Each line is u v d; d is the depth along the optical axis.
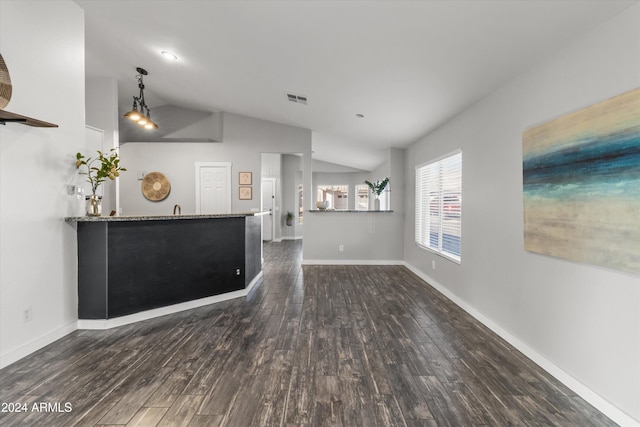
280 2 2.33
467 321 3.21
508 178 2.75
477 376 2.19
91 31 3.67
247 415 1.77
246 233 4.20
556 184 2.14
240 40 3.10
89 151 4.64
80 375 2.17
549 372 2.22
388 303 3.80
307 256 6.27
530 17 1.89
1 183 2.30
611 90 1.76
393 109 4.03
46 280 2.65
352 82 3.48
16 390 1.99
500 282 2.87
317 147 7.95
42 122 2.37
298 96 4.38
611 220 1.74
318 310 3.55
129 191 6.06
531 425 1.70
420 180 5.32
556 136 2.14
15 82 2.41
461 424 1.71
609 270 1.78
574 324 2.03
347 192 10.75
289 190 10.80
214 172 6.12
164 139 6.28
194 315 3.38
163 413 1.78
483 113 3.17
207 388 2.02
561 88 2.14
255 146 6.15
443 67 2.73
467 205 3.52
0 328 2.27
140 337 2.80
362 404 1.87
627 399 1.68
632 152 1.62
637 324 1.63
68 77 2.91
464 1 1.88
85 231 2.97
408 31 2.32
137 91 5.59
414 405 1.87
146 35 3.51
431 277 4.70
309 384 2.08
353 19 2.33
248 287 4.29
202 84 4.75
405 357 2.45
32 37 2.55
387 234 6.27
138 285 3.19
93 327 2.97
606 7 1.69
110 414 1.77
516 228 2.64
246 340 2.75
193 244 3.63
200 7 2.69
